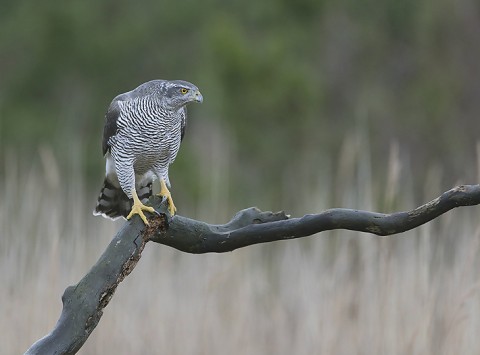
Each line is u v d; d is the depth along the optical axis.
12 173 12.92
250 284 11.85
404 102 22.88
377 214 5.33
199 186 18.20
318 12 23.64
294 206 17.52
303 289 11.35
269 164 19.95
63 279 11.30
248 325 11.48
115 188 8.09
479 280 9.92
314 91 20.97
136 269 11.94
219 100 20.55
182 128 8.06
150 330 11.27
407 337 10.47
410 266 10.95
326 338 10.77
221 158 18.39
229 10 24.73
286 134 20.44
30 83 25.94
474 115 22.56
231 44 20.62
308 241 13.11
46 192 12.50
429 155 21.58
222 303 11.55
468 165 20.73
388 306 10.68
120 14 26.66
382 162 20.91
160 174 7.95
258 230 5.52
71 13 26.05
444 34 23.53
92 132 24.02
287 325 11.80
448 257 11.59
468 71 23.11
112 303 11.66
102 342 11.33
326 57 23.42
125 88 25.61
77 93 25.61
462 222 12.30
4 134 23.16
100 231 11.86
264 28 23.45
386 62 23.80
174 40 25.91
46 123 23.70
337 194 13.12
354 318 10.93
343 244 11.57
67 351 5.21
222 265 11.82
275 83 20.56
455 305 10.08
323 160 19.36
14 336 10.76
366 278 11.05
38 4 26.62
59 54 25.95
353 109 22.11
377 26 24.05
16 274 11.26
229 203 17.47
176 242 5.60
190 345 11.19
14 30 26.62
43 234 11.79
